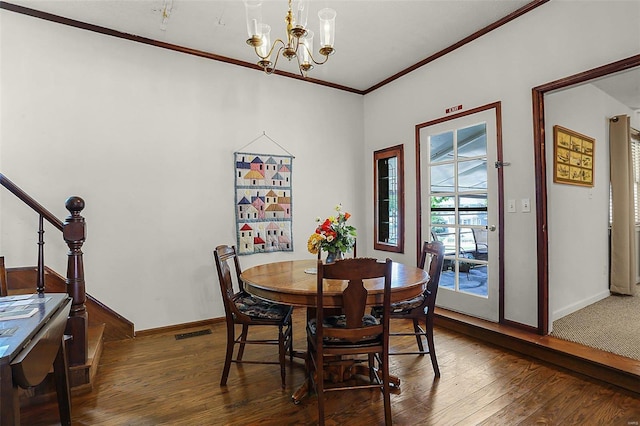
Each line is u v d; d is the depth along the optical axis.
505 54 2.80
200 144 3.32
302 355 2.41
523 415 1.78
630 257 3.83
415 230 3.74
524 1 2.56
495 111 2.89
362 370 2.22
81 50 2.82
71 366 2.00
